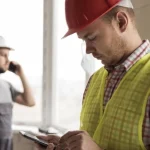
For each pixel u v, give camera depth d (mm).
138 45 954
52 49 2729
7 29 2830
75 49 2477
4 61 2604
